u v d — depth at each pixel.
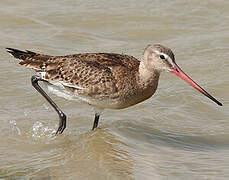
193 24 21.48
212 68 18.59
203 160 13.66
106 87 14.27
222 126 15.65
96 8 22.44
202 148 14.42
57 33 20.81
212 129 15.49
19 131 15.14
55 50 19.58
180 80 18.25
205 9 22.33
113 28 21.36
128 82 14.28
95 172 13.05
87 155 13.84
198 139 14.96
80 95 14.62
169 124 15.79
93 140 14.55
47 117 15.98
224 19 21.72
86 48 19.88
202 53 19.52
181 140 14.86
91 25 21.47
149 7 22.52
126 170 13.12
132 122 15.80
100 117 16.16
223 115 16.23
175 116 16.20
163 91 17.58
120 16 21.92
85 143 14.47
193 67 18.67
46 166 13.34
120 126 15.52
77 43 20.25
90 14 22.00
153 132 15.27
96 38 20.66
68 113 16.34
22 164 13.45
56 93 15.05
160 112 16.42
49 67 14.79
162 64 14.28
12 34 20.56
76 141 14.69
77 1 23.02
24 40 20.16
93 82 14.31
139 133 15.15
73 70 14.51
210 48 19.81
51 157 13.82
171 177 12.79
